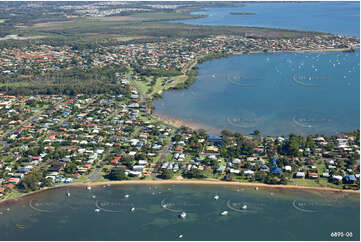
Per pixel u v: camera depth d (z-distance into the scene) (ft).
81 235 633.61
